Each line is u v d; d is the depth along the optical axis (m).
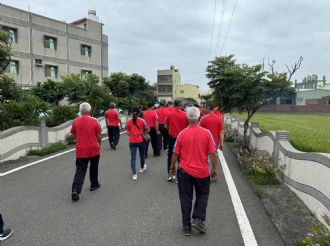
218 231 4.91
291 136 14.41
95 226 5.04
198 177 4.75
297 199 6.47
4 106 12.38
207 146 4.83
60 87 25.52
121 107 29.86
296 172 6.73
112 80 32.97
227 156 11.77
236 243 4.51
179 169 4.85
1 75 13.84
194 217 4.83
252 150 11.15
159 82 83.62
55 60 38.53
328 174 4.98
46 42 37.56
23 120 12.24
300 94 81.31
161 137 11.72
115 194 6.74
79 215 5.50
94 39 44.16
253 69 11.73
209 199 6.51
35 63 36.06
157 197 6.55
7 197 6.45
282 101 68.56
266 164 8.24
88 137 6.53
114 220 5.29
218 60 12.42
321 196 5.24
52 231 4.83
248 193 6.94
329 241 4.20
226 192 7.02
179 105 8.20
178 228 5.01
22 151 10.97
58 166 9.47
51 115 15.11
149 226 5.06
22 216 5.42
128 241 4.53
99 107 20.61
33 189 7.05
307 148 9.95
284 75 11.78
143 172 8.87
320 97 80.69
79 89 20.45
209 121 8.09
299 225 5.12
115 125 12.96
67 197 6.49
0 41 13.98
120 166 9.68
